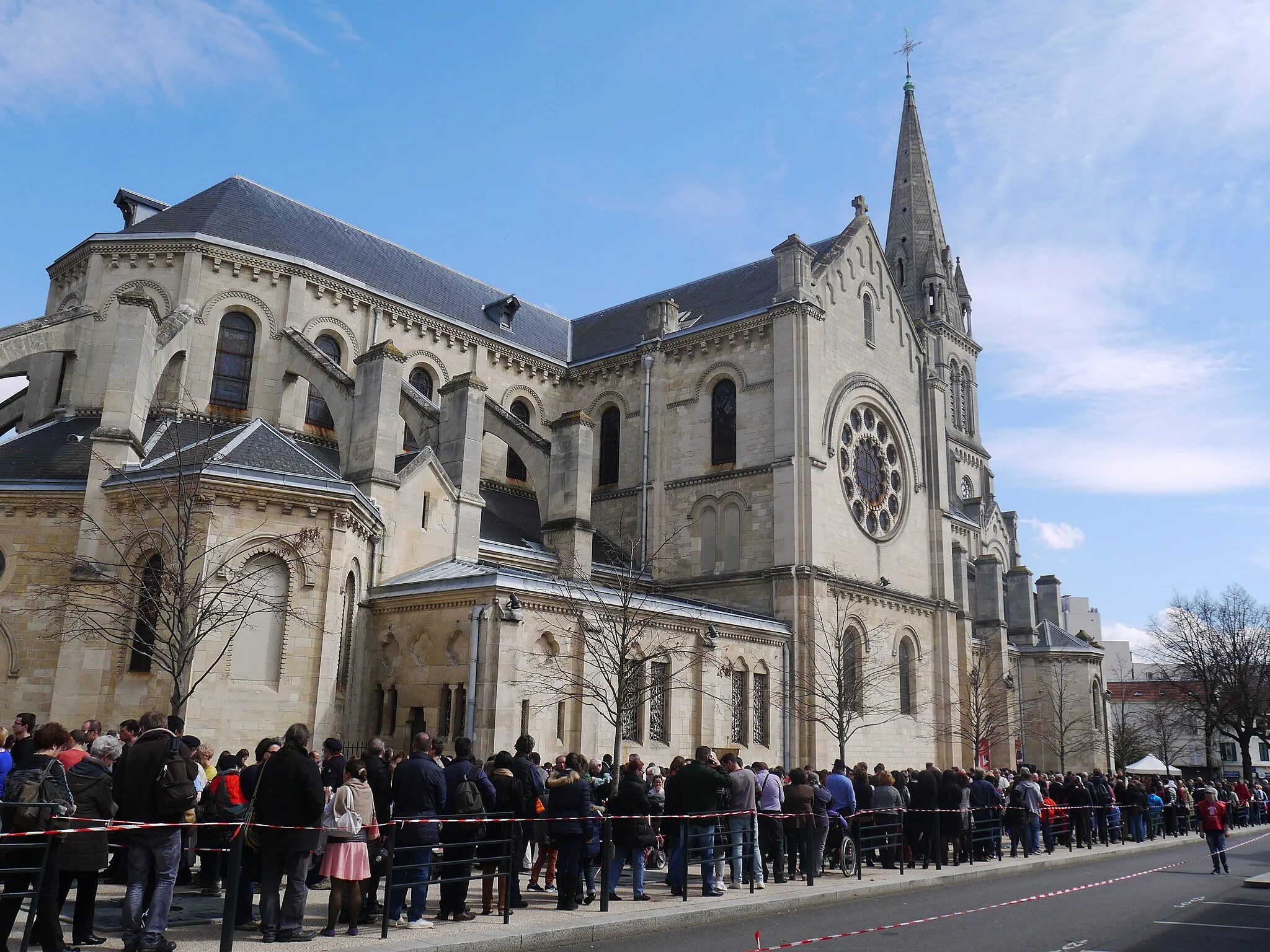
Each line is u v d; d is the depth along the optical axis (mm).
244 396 37750
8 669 25906
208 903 15062
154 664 24266
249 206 42500
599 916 14734
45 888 10266
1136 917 17016
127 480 25797
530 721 27906
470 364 45938
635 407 46375
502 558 35375
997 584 55125
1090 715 60344
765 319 42062
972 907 17750
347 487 26688
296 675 25266
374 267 45781
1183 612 74688
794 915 16453
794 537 39250
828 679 38625
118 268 37594
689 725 33281
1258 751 107625
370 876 14320
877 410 46344
